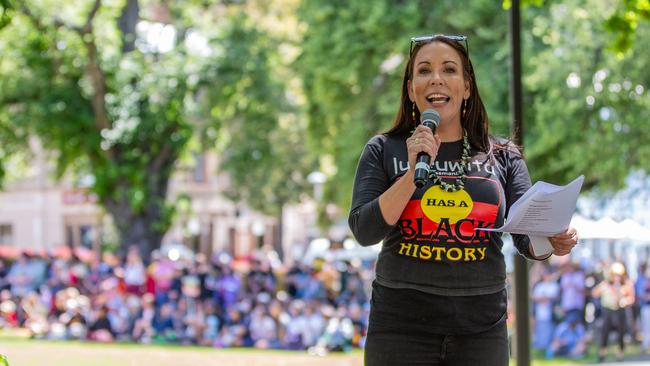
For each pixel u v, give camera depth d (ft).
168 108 102.94
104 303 78.07
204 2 111.65
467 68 13.79
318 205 120.88
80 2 104.01
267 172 143.74
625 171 80.64
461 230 13.21
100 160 105.60
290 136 139.44
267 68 109.70
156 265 78.33
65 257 89.71
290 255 186.19
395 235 13.38
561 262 64.90
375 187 13.53
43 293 83.41
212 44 106.63
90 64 99.71
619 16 32.01
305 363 53.62
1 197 168.04
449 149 13.61
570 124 78.74
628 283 62.54
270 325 72.59
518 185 13.80
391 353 13.24
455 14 86.69
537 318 64.90
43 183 163.12
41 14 99.35
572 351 63.31
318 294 76.07
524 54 81.66
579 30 77.97
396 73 93.91
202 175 175.01
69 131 102.12
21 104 105.29
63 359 53.88
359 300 76.43
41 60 101.81
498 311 13.37
